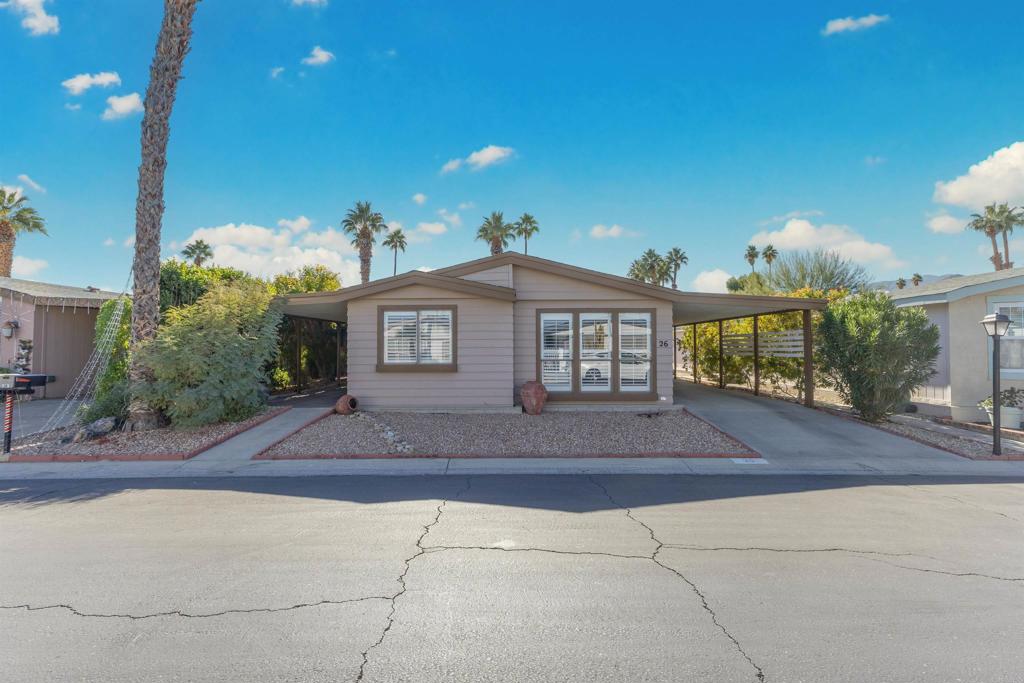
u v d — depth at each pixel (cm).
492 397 1277
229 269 1559
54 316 1667
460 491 677
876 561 450
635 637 331
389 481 732
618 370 1321
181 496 655
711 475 770
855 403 1201
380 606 371
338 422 1130
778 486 705
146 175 1046
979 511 593
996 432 884
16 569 434
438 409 1277
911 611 364
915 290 1641
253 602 377
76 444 946
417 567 436
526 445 952
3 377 862
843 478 752
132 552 470
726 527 535
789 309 1410
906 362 1150
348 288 1261
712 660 307
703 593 390
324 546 484
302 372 1808
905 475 772
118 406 1081
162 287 1295
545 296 1327
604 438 1000
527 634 334
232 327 1080
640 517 568
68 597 384
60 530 529
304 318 1753
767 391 1717
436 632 337
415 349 1285
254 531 525
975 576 421
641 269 5516
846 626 345
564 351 1327
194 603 376
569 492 673
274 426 1081
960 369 1362
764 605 372
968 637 332
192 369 1016
